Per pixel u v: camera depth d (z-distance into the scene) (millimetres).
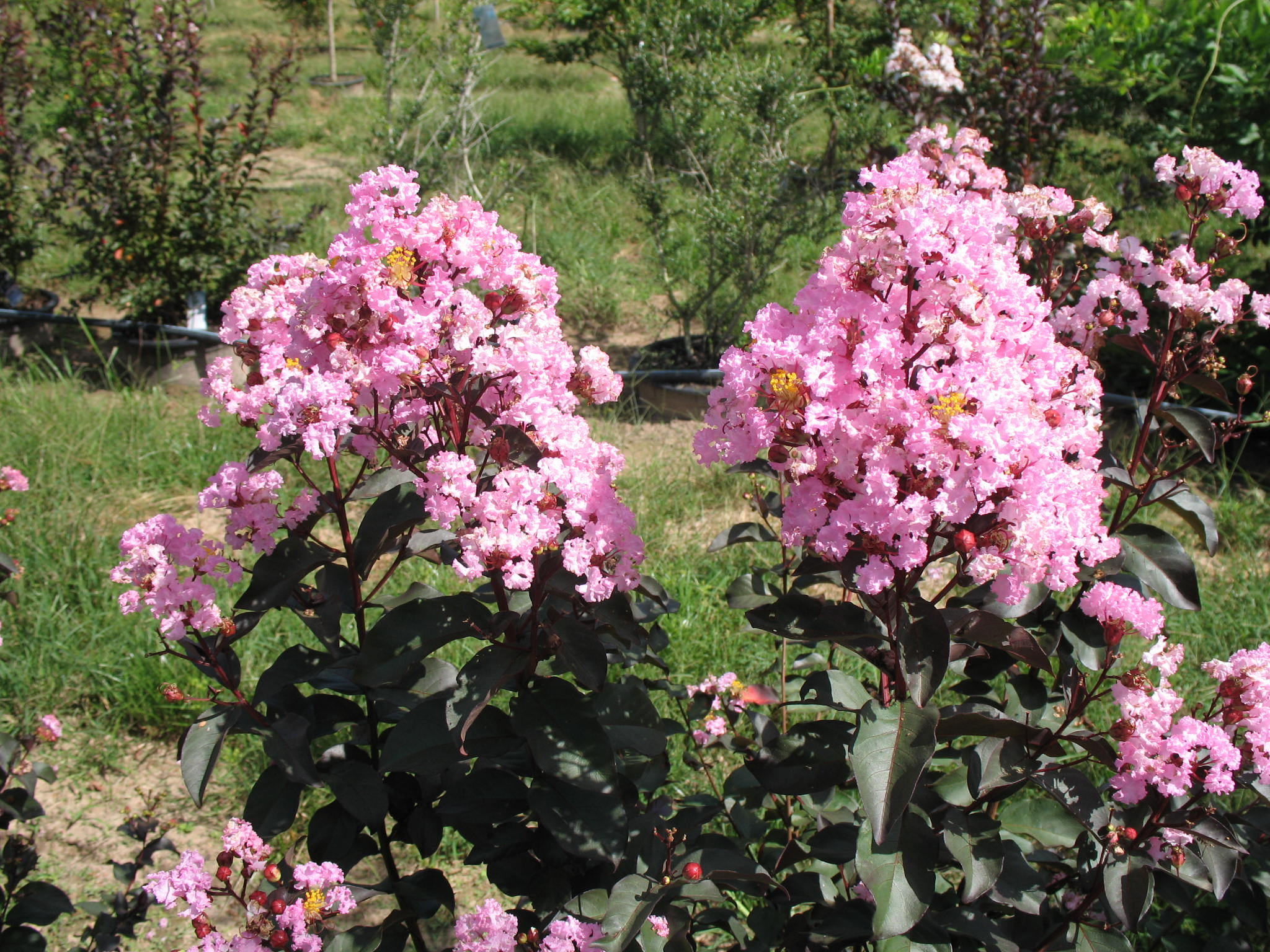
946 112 7238
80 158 7328
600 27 10188
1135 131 8656
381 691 2025
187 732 1885
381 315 1841
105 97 7473
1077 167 9250
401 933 2055
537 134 12047
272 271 2098
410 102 9016
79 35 8008
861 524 1638
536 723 1864
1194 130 7051
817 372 1589
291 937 1713
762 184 6938
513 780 2029
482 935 1729
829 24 9234
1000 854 1801
